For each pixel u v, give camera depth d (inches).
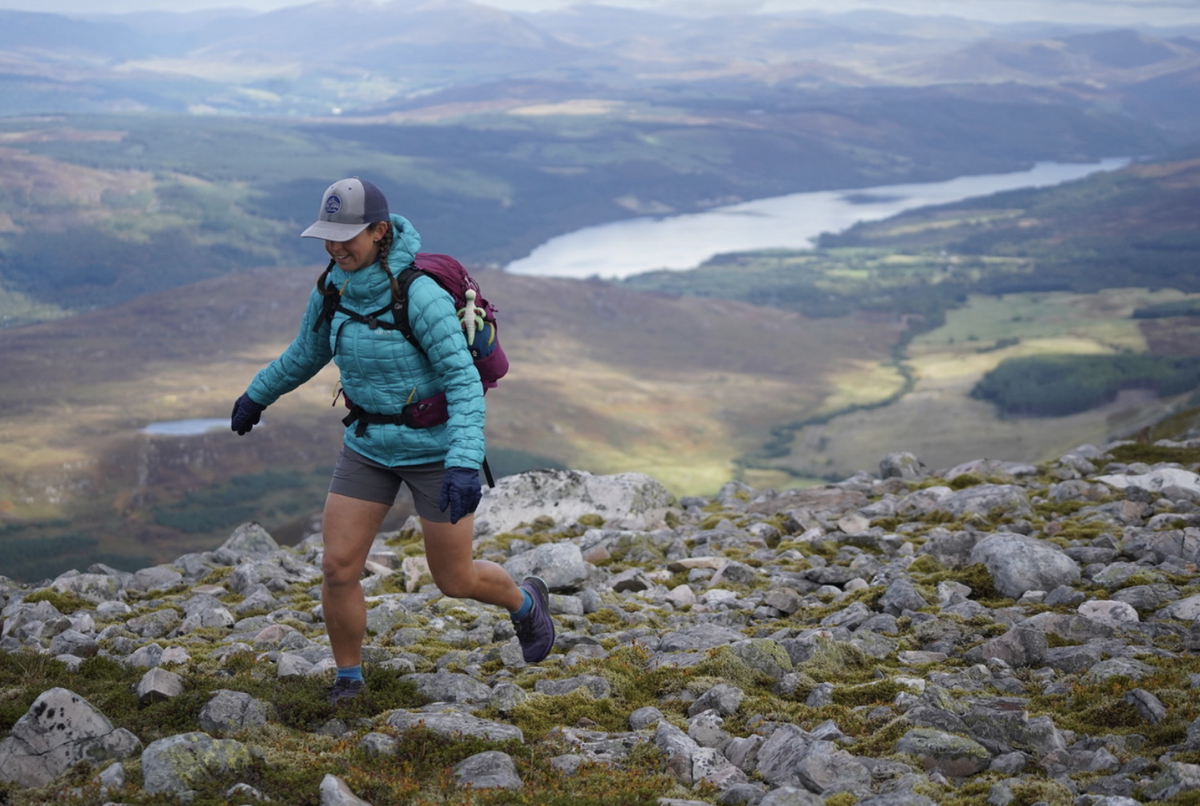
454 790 151.2
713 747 176.2
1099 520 376.5
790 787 144.7
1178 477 435.2
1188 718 172.6
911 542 366.0
